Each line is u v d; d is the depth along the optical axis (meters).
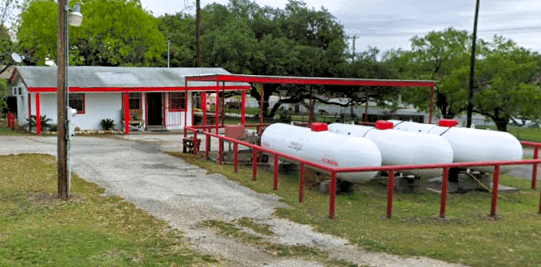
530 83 28.53
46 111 20.75
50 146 15.98
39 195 9.14
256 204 9.20
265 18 38.31
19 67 21.16
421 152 11.55
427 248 7.02
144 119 23.34
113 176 11.30
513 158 12.33
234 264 6.11
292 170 13.22
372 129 13.30
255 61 32.06
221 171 12.44
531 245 7.44
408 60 33.38
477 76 28.25
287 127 13.59
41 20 30.53
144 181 10.88
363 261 6.39
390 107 37.16
